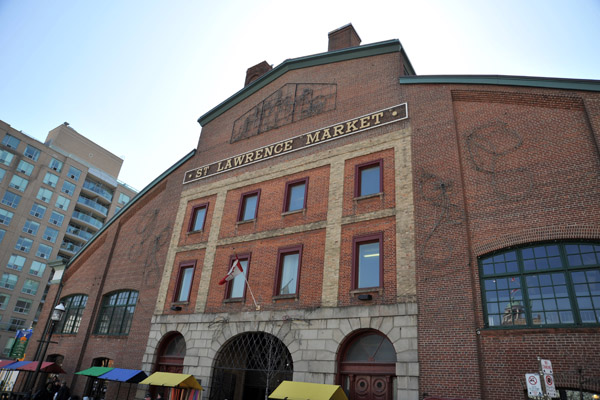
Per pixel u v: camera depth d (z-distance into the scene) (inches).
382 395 591.5
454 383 533.3
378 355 621.6
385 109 784.9
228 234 887.1
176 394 768.9
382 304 627.8
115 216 1231.5
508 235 580.7
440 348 559.8
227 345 776.9
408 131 737.6
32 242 2402.8
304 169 840.3
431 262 616.4
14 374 1192.8
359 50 885.2
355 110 829.2
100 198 2888.8
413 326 589.6
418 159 703.1
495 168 633.0
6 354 2177.7
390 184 714.8
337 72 904.9
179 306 868.6
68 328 1171.3
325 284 697.0
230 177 964.6
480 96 698.8
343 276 686.5
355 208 732.0
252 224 858.8
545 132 614.9
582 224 534.9
